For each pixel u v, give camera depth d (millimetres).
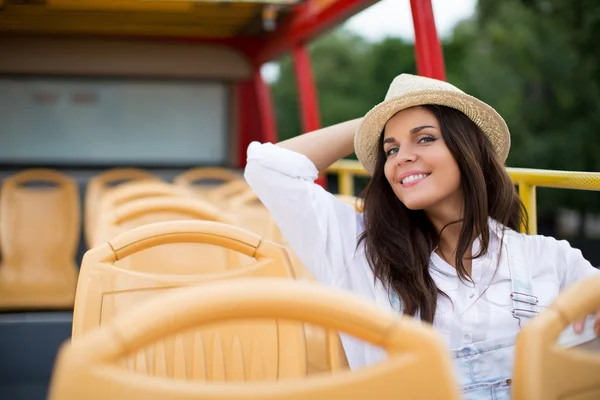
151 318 789
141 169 6375
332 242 1695
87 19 5520
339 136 1822
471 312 1522
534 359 944
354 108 17172
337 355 1467
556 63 11953
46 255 4746
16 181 4836
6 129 6109
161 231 1503
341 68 17609
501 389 1466
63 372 749
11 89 6094
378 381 800
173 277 1489
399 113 1617
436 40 2869
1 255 4770
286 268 1512
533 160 12109
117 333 773
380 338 822
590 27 11852
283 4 4980
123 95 6297
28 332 3082
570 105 11984
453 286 1562
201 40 6344
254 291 819
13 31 5938
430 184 1567
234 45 6402
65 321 3115
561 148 11883
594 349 1399
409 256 1585
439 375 807
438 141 1580
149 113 6363
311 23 4676
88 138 6258
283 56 5953
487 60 13008
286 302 820
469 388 1465
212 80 6445
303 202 1683
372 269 1622
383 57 17359
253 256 1526
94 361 754
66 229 4836
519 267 1548
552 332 963
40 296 4398
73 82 6180
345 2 3902
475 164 1562
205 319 812
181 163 6465
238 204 3334
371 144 1706
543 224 13477
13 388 3037
